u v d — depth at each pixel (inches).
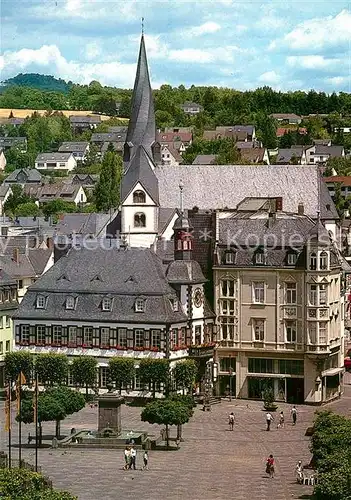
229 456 7332.7
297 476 6535.4
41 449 7475.4
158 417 7495.1
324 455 6284.5
